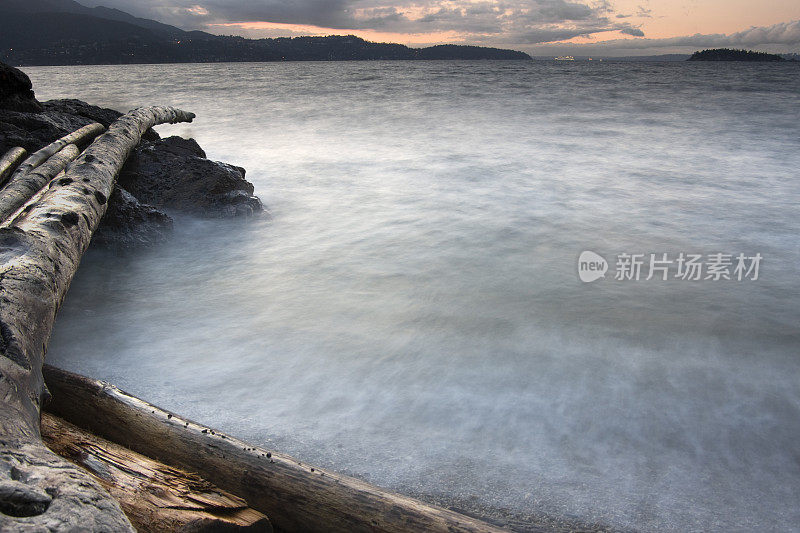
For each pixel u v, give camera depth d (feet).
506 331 12.91
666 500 7.59
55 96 116.26
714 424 9.29
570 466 8.25
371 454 8.50
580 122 60.90
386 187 29.48
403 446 8.68
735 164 35.40
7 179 18.90
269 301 14.83
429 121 63.21
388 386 10.47
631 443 8.78
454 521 6.08
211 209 22.26
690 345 12.21
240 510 6.08
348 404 9.87
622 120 62.18
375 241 20.25
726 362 11.44
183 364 11.34
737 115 64.44
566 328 13.07
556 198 26.73
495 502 7.56
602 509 7.44
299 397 10.10
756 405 9.87
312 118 67.31
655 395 10.16
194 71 390.21
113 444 6.99
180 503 5.74
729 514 7.36
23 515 3.71
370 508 6.30
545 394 10.18
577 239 20.38
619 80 164.66
